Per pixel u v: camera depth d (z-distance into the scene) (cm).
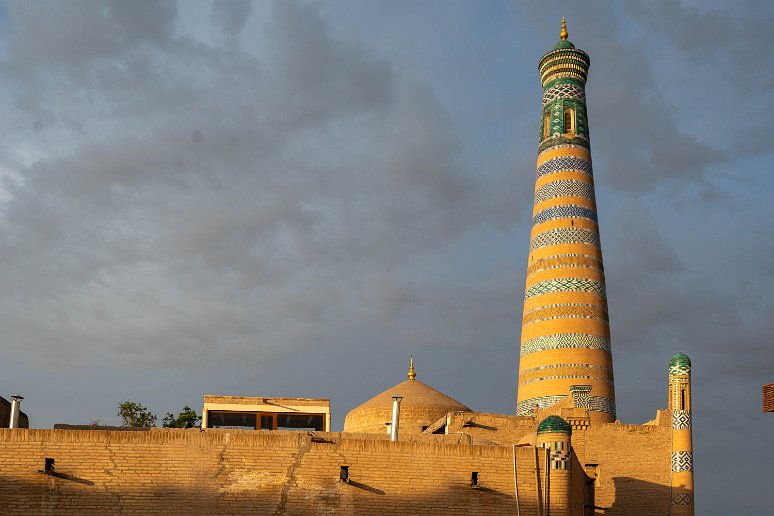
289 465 2964
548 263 5053
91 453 2883
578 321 4928
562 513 3095
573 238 5066
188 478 2906
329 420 3947
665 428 4384
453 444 3088
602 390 4859
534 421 4362
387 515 2977
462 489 3042
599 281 5041
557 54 5347
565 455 3142
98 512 2848
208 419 3928
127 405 5106
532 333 5003
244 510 2912
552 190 5172
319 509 2947
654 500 4297
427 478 3028
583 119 5303
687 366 4412
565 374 4859
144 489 2881
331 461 2986
